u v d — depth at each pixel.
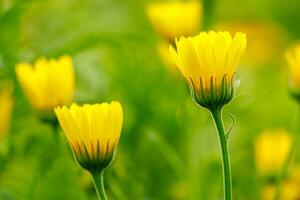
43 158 0.85
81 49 0.85
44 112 0.74
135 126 0.94
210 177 0.90
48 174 0.86
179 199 0.90
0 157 0.83
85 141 0.60
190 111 0.88
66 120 0.60
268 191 0.85
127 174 0.89
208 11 0.92
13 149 0.84
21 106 0.84
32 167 0.85
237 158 0.93
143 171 0.92
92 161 0.60
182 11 0.85
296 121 0.78
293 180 0.89
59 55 0.84
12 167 0.85
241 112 0.94
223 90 0.59
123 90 0.94
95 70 0.90
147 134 0.89
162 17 0.86
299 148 0.94
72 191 0.85
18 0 0.82
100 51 0.93
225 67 0.59
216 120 0.59
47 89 0.73
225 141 0.59
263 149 0.84
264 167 0.85
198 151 0.86
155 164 0.93
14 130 0.84
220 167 0.90
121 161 0.90
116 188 0.83
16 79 0.83
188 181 0.86
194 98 0.60
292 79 0.77
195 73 0.59
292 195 0.88
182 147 0.92
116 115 0.60
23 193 0.83
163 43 0.88
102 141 0.60
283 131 0.93
